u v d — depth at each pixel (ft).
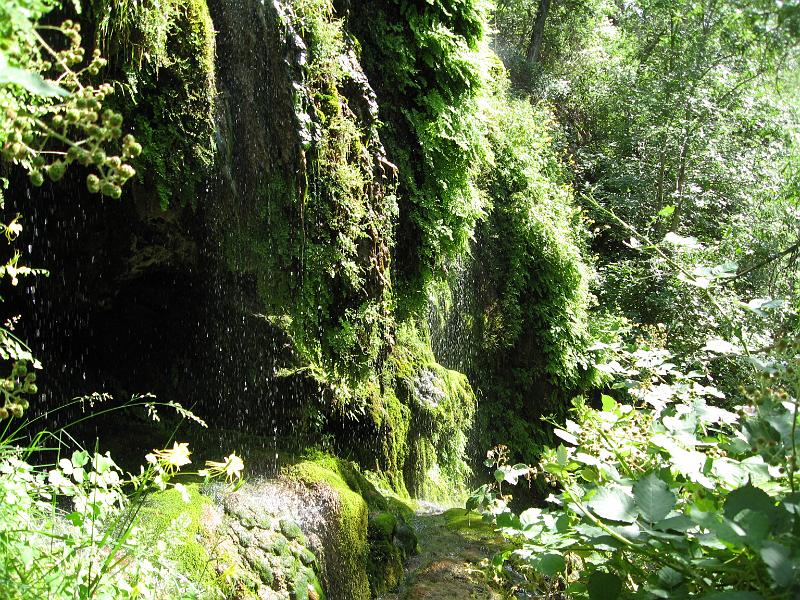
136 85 12.15
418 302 20.12
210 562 9.75
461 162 20.79
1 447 6.25
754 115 31.99
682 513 5.13
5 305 13.52
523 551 6.67
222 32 14.05
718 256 31.30
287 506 12.04
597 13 53.57
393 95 19.60
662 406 7.92
